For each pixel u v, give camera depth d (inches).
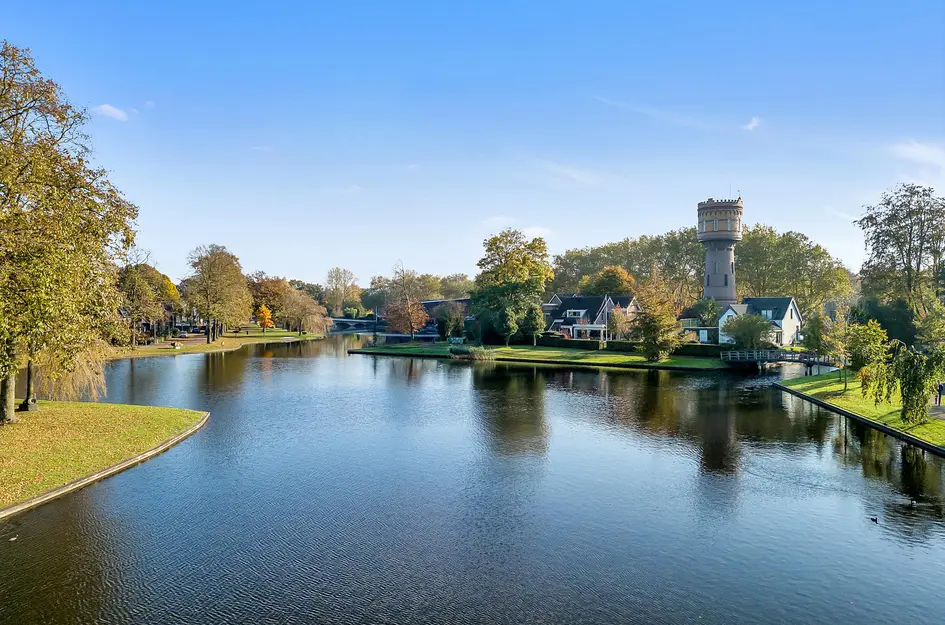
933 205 2415.1
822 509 866.8
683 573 669.3
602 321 3986.2
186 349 3255.4
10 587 617.9
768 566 689.0
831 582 653.9
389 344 4087.1
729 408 1657.2
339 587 627.8
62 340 976.9
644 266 5634.8
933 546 745.0
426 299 6279.5
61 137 1079.0
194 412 1454.2
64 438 1058.1
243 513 828.6
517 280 3567.9
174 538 743.1
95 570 657.0
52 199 944.9
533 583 642.2
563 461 1106.1
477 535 765.9
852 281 5880.9
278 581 638.5
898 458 1128.2
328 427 1380.4
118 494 897.5
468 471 1037.8
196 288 3617.1
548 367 2783.0
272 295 5310.0
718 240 3882.9
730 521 821.2
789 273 4520.2
